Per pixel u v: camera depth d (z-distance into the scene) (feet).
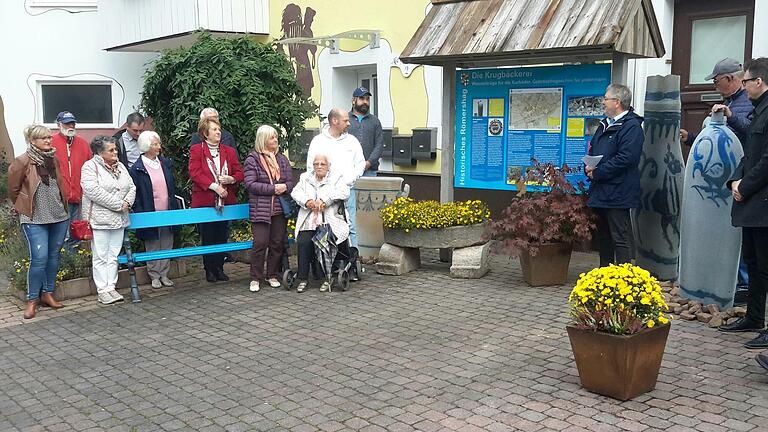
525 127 26.37
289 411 14.99
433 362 17.47
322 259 24.48
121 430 14.48
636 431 13.37
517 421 14.01
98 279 24.25
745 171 17.74
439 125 34.71
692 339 18.43
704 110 27.76
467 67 27.96
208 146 25.88
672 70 28.48
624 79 23.89
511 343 18.62
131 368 18.07
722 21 27.22
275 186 24.82
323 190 24.61
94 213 23.76
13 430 14.73
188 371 17.65
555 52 23.88
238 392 16.16
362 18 37.63
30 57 47.75
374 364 17.51
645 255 23.67
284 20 41.98
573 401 14.85
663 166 22.98
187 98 28.35
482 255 25.81
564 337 18.95
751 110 20.17
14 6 47.24
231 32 41.52
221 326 21.25
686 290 21.07
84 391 16.67
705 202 20.22
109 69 48.55
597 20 22.94
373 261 29.14
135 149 26.37
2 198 41.45
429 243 25.98
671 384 15.56
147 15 43.29
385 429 13.94
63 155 27.32
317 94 41.09
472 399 15.17
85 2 47.62
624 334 14.56
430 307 22.25
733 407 14.29
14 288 25.84
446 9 27.55
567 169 23.85
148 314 22.88
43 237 23.09
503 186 27.20
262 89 28.99
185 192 30.32
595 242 24.32
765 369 15.34
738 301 21.45
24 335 21.30
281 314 22.22
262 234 25.00
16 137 48.06
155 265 26.22
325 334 20.04
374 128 29.89
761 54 25.67
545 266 24.00
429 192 35.55
